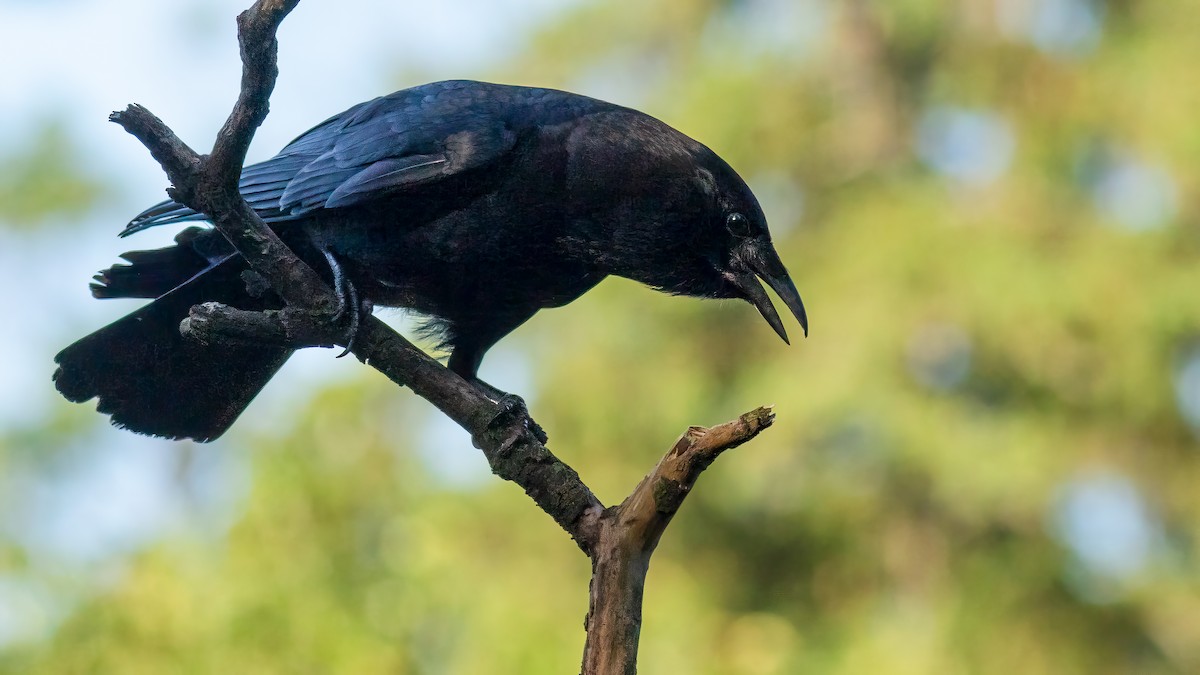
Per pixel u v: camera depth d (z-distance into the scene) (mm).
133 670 9367
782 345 16391
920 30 17891
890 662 15945
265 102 5320
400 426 12359
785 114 17812
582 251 7137
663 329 16578
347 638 9617
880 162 17922
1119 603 16391
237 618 9469
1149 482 16672
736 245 7215
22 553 9930
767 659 16328
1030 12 17703
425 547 10594
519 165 6914
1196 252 16062
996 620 16312
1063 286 15680
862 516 16922
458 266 6992
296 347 6086
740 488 16203
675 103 17969
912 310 15875
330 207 6871
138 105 5488
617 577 5469
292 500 10086
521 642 11969
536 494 5801
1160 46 16609
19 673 9516
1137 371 15766
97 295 7184
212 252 7086
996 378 16359
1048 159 16844
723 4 18578
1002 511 16328
